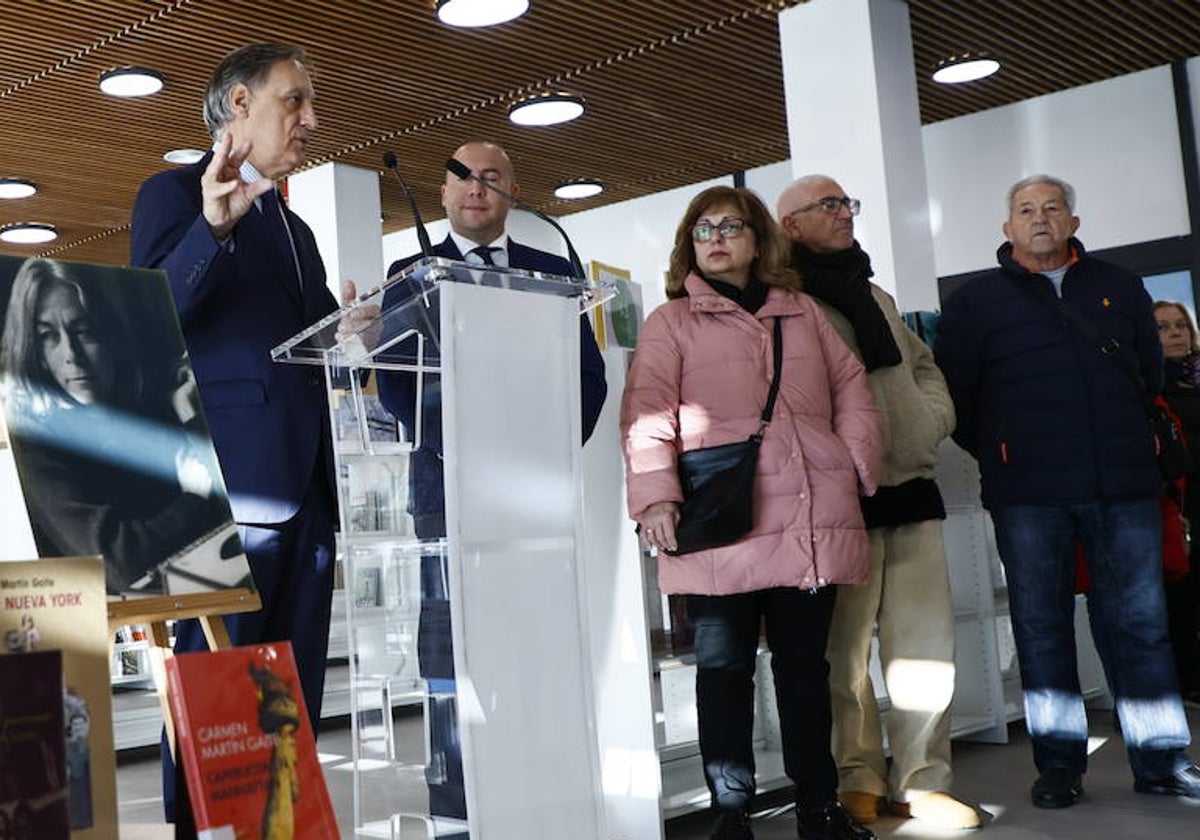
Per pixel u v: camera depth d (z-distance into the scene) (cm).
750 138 778
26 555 186
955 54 651
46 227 880
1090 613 390
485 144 328
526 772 221
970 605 462
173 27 561
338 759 507
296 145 249
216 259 227
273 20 562
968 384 369
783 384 309
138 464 194
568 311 239
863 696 358
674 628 392
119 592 183
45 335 191
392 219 914
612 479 352
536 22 585
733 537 296
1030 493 354
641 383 311
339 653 638
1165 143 698
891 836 336
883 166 564
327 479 255
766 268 326
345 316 213
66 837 148
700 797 358
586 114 715
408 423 256
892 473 351
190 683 168
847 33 573
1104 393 351
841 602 357
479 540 219
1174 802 355
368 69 626
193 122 687
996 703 457
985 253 755
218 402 244
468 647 215
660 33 608
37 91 632
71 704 160
